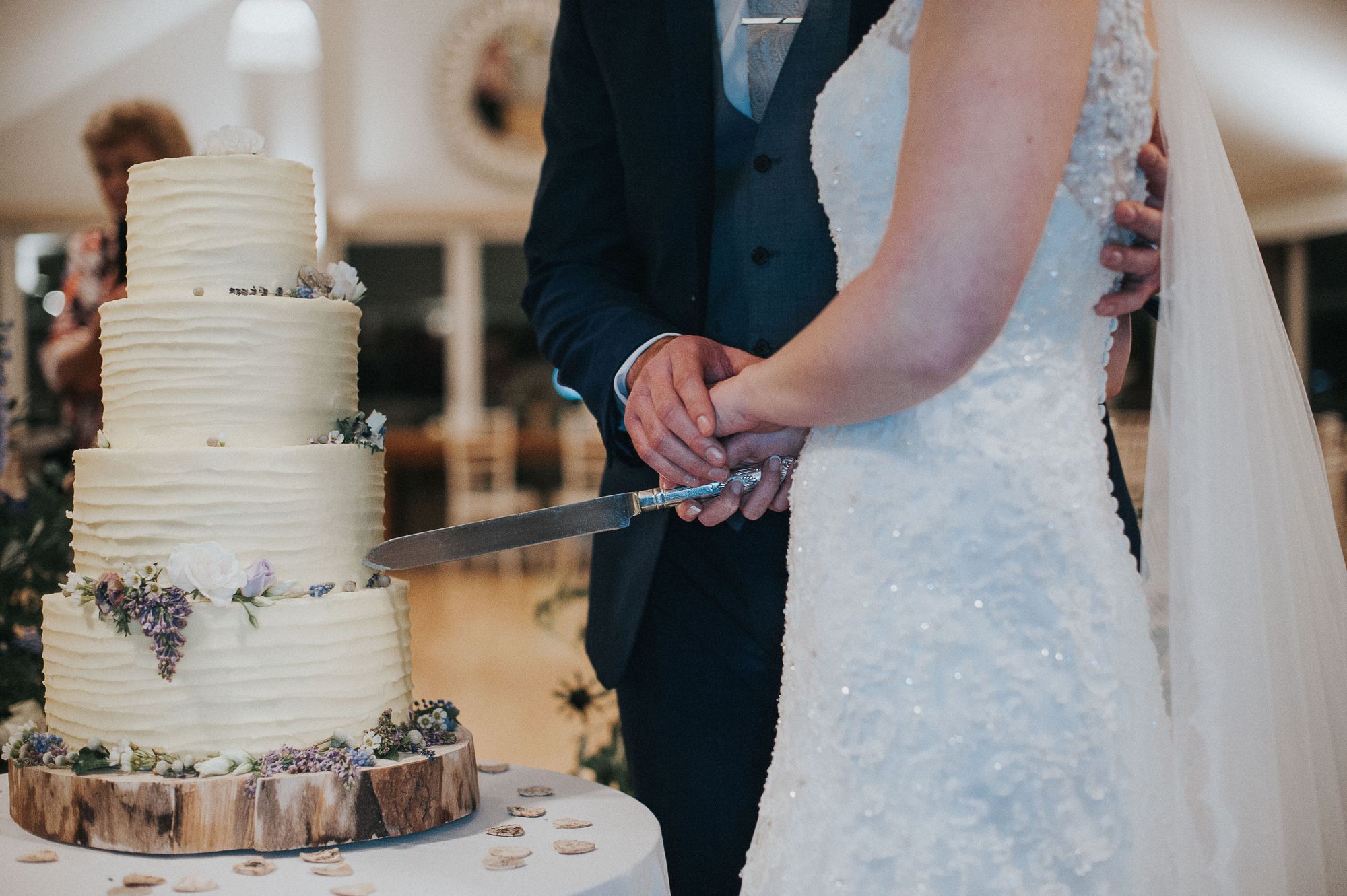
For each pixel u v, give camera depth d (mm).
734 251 1567
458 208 11539
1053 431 1056
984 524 1047
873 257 1110
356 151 11430
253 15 8992
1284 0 7992
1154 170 1147
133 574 1271
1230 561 1104
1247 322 1153
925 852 1032
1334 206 9570
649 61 1587
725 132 1568
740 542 1611
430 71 11375
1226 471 1116
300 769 1243
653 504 1317
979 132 905
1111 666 1035
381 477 1499
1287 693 1117
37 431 3018
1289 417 1191
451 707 1469
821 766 1093
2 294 11031
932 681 1051
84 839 1221
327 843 1221
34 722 1402
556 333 1646
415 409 12523
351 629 1341
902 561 1069
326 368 1452
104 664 1293
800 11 1507
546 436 10617
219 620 1279
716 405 1206
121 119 3377
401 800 1262
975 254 907
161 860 1187
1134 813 1019
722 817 1638
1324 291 10344
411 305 12500
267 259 1447
